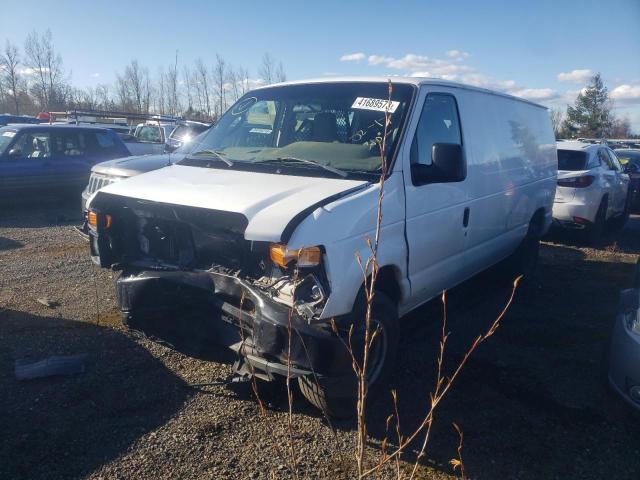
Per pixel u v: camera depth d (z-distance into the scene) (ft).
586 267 26.63
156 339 13.53
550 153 23.50
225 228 11.71
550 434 12.09
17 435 11.08
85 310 17.69
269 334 10.67
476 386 14.06
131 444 11.02
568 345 16.88
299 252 10.39
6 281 20.66
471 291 21.85
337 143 14.06
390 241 12.69
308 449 11.14
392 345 12.92
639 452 11.59
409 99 14.33
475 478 10.55
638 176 46.75
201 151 15.76
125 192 13.24
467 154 16.20
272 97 16.12
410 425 12.12
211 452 10.91
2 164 36.60
